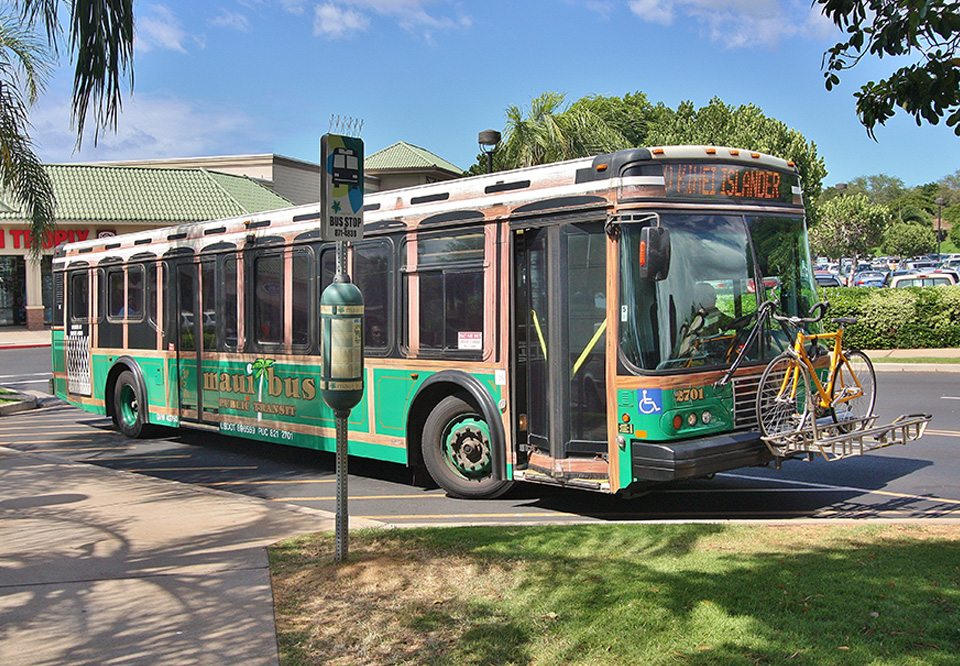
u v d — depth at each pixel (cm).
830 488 912
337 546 625
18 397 1878
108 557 677
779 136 4525
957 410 1442
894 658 429
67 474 1024
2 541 728
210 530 754
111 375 1434
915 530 670
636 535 673
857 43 587
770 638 459
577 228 783
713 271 771
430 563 611
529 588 554
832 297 2519
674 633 472
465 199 879
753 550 621
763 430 763
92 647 501
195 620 536
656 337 734
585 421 780
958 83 560
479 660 456
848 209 7612
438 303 906
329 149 607
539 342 820
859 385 809
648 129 4838
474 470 894
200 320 1228
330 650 482
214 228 1199
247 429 1152
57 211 3747
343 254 618
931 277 3431
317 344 1045
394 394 956
